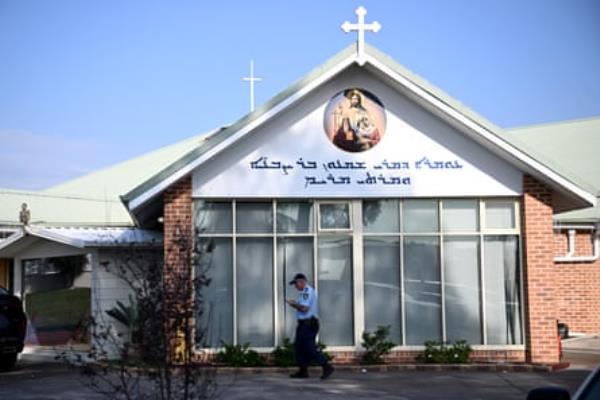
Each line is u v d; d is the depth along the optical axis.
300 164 17.89
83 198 29.67
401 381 15.64
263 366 17.39
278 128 17.89
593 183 26.20
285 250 18.00
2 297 18.08
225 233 17.89
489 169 18.05
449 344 17.95
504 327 18.12
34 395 14.11
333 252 18.08
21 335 18.11
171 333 9.59
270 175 17.83
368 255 18.11
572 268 25.12
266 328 17.84
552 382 15.41
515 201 18.23
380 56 17.25
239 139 17.36
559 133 29.97
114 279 19.41
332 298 17.97
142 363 9.67
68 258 21.17
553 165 17.41
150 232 21.11
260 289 17.91
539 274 17.91
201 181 17.66
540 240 17.92
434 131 18.08
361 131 17.98
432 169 18.02
